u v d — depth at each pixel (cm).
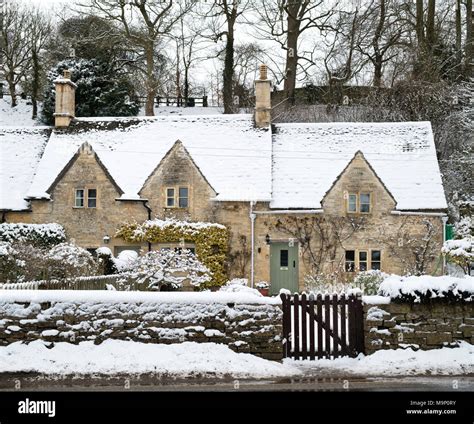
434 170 2800
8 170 2988
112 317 1289
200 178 2758
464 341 1283
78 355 1245
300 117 4038
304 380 1139
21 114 4959
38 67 4925
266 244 2705
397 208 2675
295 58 4162
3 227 2669
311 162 2902
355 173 2706
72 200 2809
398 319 1291
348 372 1194
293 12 4103
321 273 2617
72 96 3219
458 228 2694
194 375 1178
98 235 2781
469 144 3080
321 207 2694
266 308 1293
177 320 1288
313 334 1287
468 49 3853
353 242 2677
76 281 1867
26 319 1286
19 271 1934
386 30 4053
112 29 3909
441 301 1290
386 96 3759
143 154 2980
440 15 4191
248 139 2978
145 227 2705
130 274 2077
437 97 3547
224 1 4231
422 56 3797
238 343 1273
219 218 2731
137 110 4406
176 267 2094
